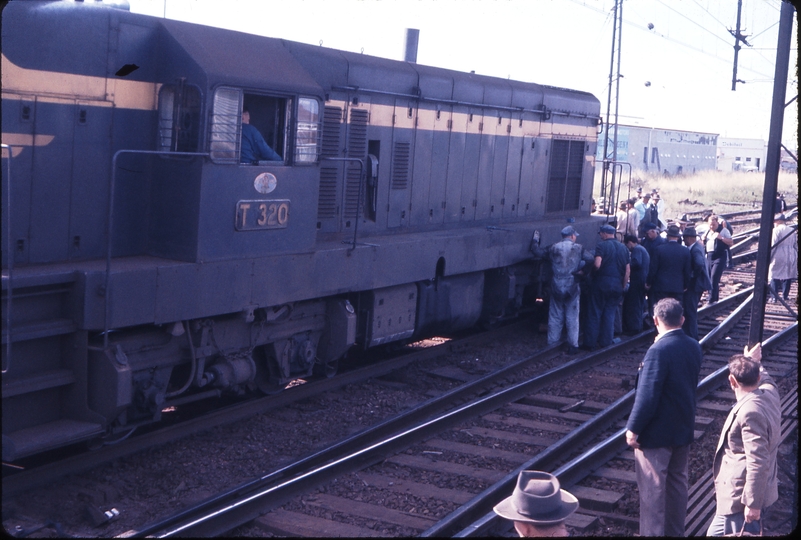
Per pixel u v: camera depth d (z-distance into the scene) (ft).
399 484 20.04
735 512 15.42
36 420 18.71
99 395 19.04
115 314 18.94
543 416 26.37
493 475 20.85
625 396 27.48
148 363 20.81
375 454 21.59
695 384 16.71
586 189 46.52
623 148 169.27
